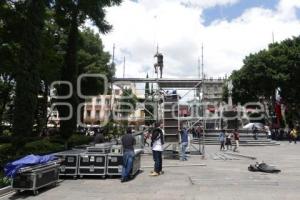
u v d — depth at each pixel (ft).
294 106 181.16
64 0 78.18
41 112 118.52
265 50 173.78
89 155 43.68
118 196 32.48
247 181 40.57
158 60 91.09
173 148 77.10
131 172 42.47
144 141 104.53
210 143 130.82
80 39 89.86
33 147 57.16
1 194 33.17
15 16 67.41
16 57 67.87
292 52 163.84
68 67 84.94
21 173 32.99
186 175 46.14
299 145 129.90
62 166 43.52
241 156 77.00
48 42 83.66
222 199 30.73
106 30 83.82
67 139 78.02
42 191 35.29
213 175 45.98
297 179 42.22
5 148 55.47
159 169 46.11
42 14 64.69
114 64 144.25
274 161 67.26
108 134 107.24
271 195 32.35
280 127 178.91
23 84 61.36
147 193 33.83
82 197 32.17
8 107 125.29
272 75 164.35
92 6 79.10
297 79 166.09
